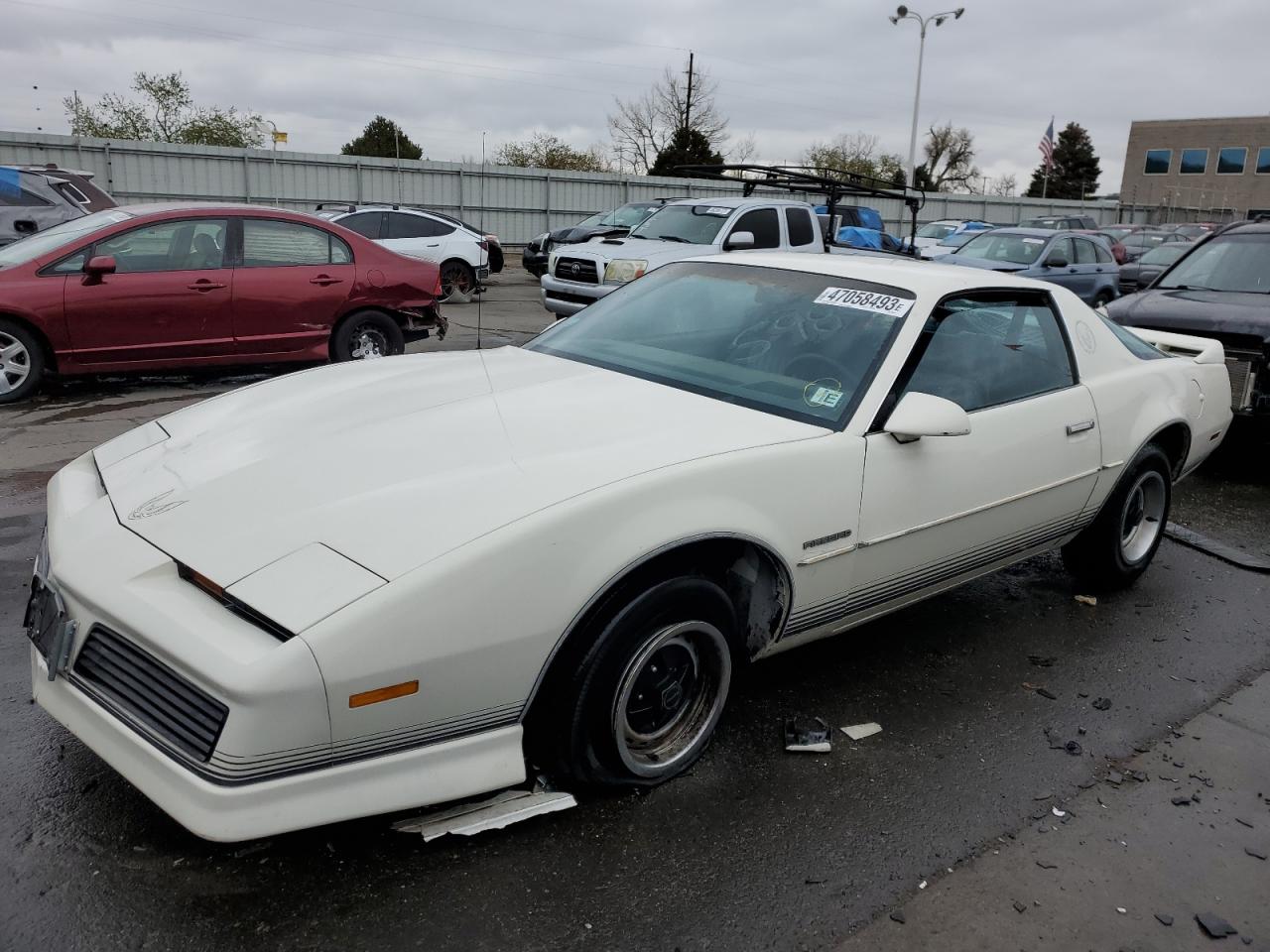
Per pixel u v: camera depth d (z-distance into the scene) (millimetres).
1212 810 2867
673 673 2725
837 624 3156
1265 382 6617
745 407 3104
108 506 2562
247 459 2639
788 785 2842
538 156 60375
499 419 2865
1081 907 2424
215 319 7938
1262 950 2316
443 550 2205
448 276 17141
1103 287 14578
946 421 2939
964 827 2713
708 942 2223
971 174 80188
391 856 2428
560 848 2498
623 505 2432
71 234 7645
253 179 28094
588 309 4145
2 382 7316
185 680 2086
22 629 3535
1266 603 4516
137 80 44250
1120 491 4223
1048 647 3924
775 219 11586
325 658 2031
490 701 2285
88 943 2105
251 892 2283
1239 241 7988
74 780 2664
